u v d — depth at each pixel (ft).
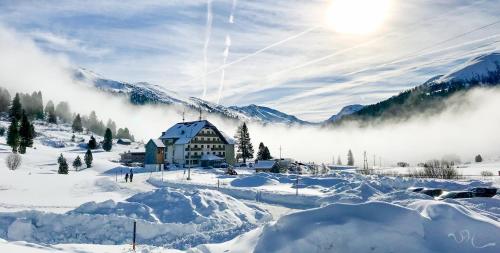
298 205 106.22
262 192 125.39
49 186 154.30
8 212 68.85
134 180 200.64
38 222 67.21
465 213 40.96
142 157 375.45
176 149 332.60
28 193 131.13
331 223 40.32
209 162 319.47
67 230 66.03
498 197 88.38
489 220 40.29
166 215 74.59
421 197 80.64
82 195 132.98
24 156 320.29
